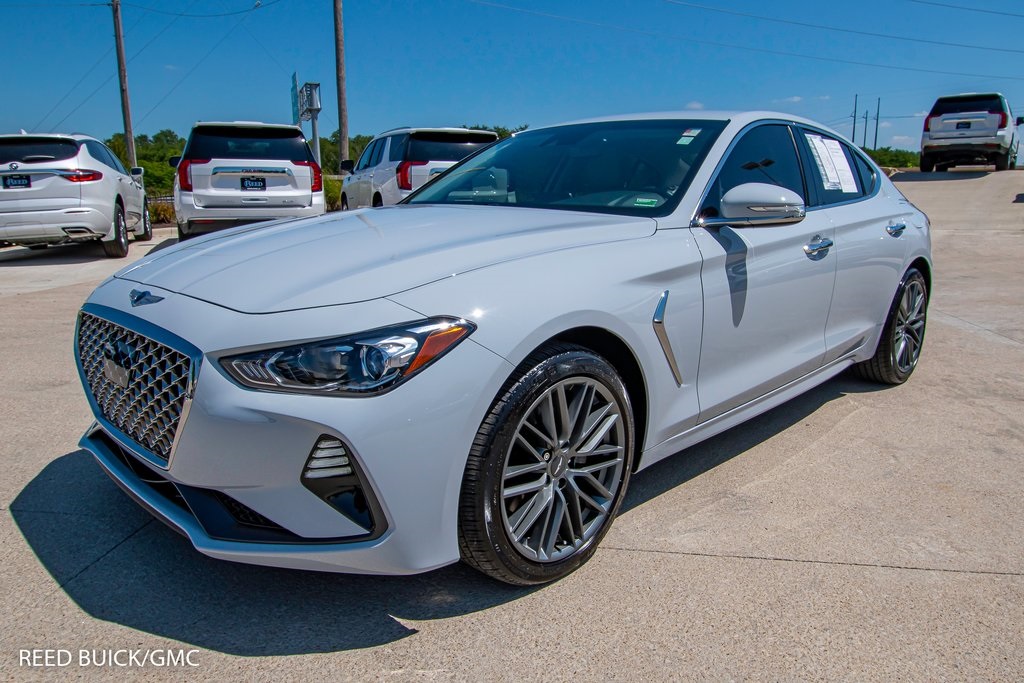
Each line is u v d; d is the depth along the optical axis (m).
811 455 3.55
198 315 2.20
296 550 2.07
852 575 2.54
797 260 3.36
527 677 2.04
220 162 9.88
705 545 2.73
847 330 3.92
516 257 2.42
